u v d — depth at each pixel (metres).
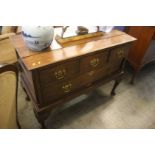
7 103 0.87
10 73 0.80
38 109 1.18
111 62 1.47
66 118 1.58
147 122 1.63
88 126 1.53
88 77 1.38
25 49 1.11
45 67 0.98
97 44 1.27
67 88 1.28
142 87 2.08
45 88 1.12
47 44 1.09
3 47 1.73
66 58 1.05
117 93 1.95
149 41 1.73
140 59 1.91
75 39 1.29
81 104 1.75
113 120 1.61
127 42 1.38
